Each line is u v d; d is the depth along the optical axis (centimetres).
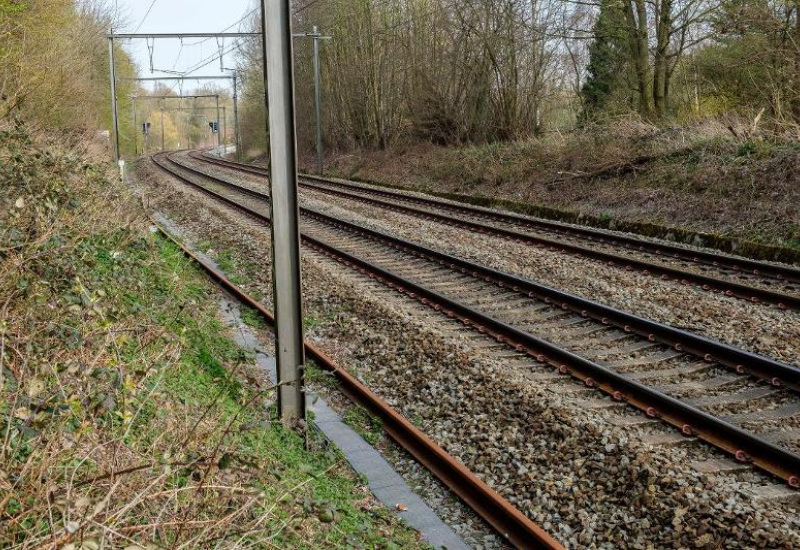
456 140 3388
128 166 4466
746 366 783
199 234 1673
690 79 2395
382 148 4191
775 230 1486
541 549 489
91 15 3359
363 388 745
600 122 2522
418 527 527
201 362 751
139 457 427
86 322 559
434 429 680
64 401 412
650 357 845
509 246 1509
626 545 503
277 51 641
